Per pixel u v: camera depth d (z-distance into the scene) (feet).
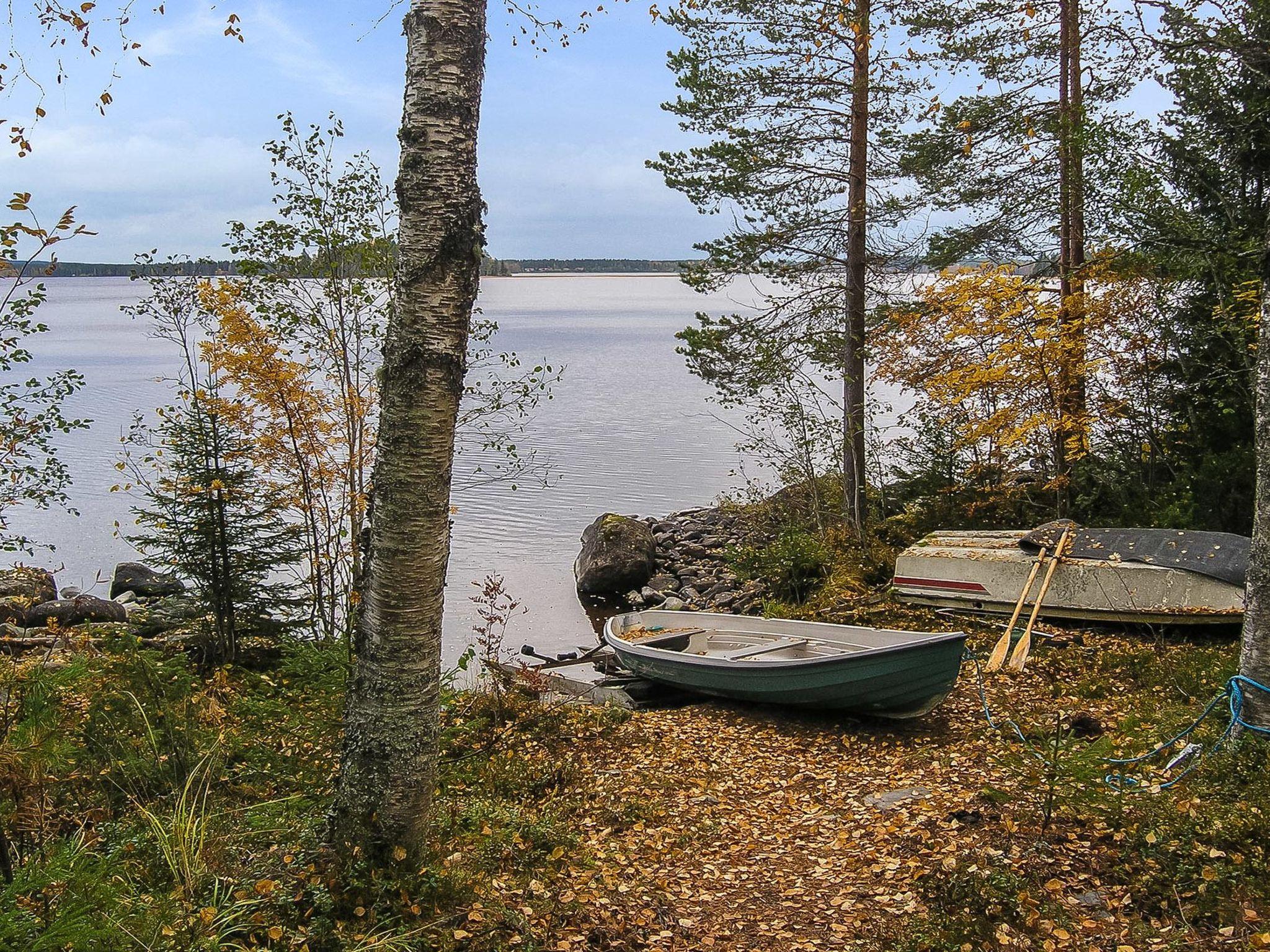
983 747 25.34
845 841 19.92
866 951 15.02
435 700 16.30
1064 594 36.47
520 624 51.65
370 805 15.94
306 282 35.83
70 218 16.46
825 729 29.60
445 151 15.07
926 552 41.37
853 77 51.03
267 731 23.09
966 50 48.39
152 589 42.22
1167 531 36.09
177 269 34.71
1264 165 42.80
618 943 15.39
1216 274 40.45
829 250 53.72
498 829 19.48
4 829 14.20
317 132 34.81
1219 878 15.07
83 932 12.14
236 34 22.39
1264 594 20.06
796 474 56.03
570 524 74.90
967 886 15.98
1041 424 43.88
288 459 36.40
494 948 14.53
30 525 68.54
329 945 13.92
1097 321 42.06
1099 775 19.25
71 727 18.53
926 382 45.78
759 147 52.11
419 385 15.28
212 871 15.61
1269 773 18.44
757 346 53.98
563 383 170.91
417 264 15.12
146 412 114.01
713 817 22.44
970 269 44.60
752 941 15.80
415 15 15.11
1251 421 41.86
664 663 33.83
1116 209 42.57
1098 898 15.53
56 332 332.39
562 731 29.58
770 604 48.57
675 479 91.09
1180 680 28.32
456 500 83.15
